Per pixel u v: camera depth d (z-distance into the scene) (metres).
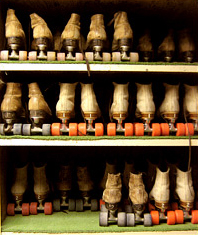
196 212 1.08
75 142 1.04
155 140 1.05
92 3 1.16
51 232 1.01
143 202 1.04
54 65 1.05
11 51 1.14
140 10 1.23
